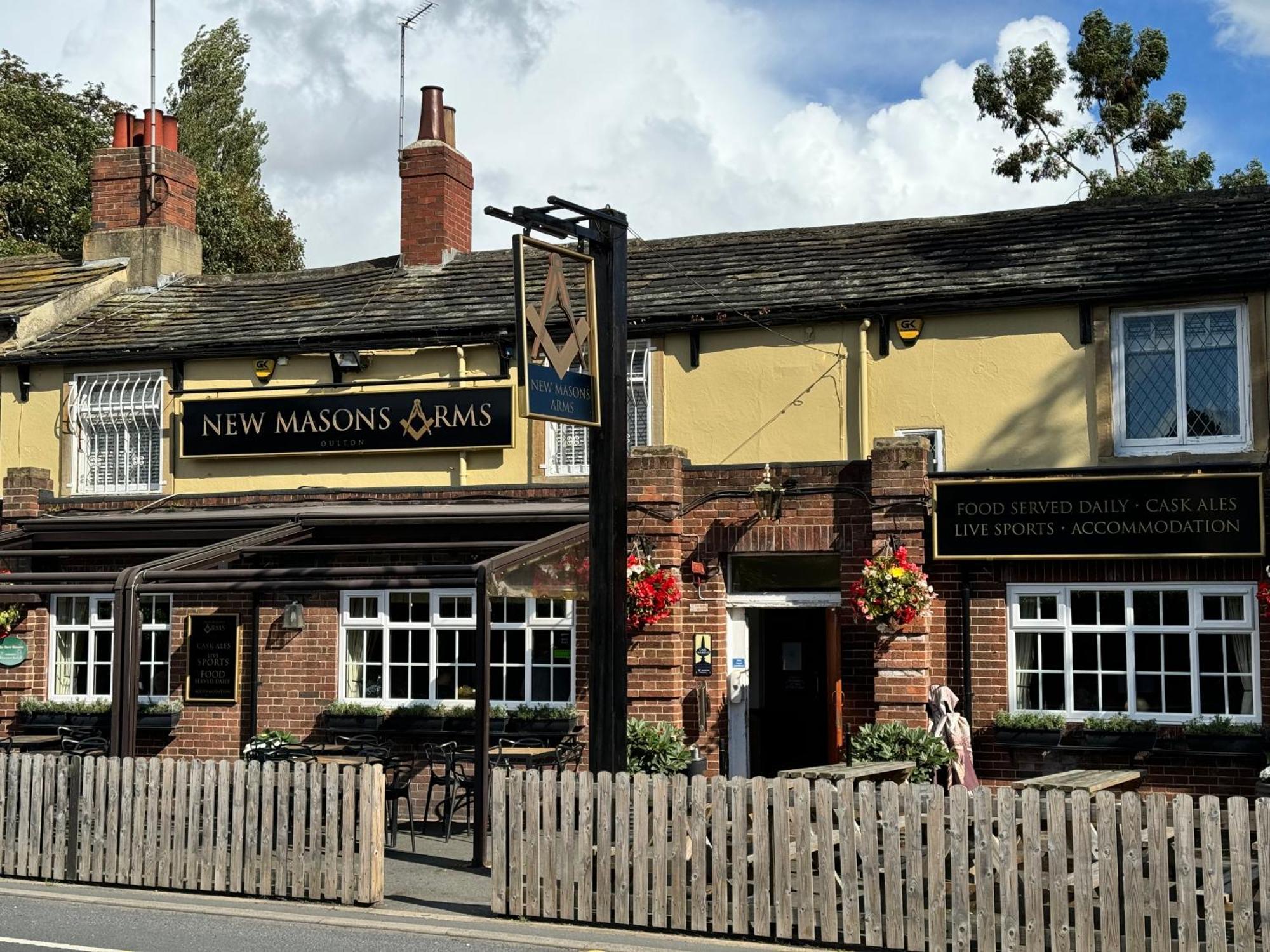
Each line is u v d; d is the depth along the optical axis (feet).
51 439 60.64
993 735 46.65
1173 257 49.01
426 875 39.75
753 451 52.37
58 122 117.60
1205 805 27.04
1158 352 48.01
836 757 48.67
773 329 52.54
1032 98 98.32
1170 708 45.44
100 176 69.21
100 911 34.27
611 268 40.50
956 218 57.47
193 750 55.42
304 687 54.49
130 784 37.93
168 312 64.03
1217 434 47.11
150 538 55.77
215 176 122.21
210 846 36.94
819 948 30.42
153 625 57.16
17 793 39.45
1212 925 26.84
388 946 30.40
